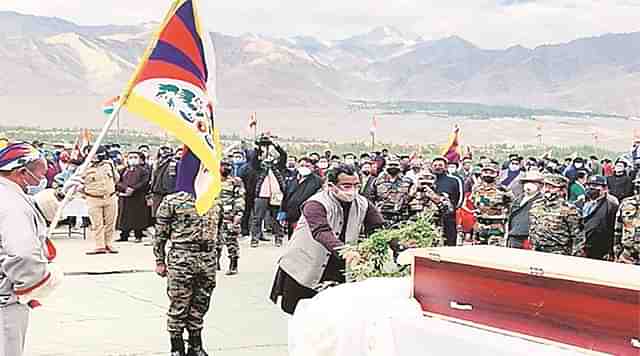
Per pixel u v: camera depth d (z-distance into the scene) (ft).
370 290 12.46
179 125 21.56
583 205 48.42
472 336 10.19
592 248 41.01
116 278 46.06
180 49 21.62
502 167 80.33
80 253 57.16
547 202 33.63
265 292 42.14
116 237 68.90
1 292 17.19
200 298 26.81
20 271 16.93
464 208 55.67
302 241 23.13
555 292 9.70
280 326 33.99
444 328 10.55
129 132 150.41
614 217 40.75
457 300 10.80
